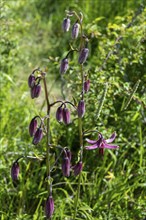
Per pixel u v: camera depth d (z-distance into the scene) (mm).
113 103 5777
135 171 5480
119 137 5504
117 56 5879
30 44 8367
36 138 3834
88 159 5531
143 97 5566
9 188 5309
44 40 8523
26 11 9055
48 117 3898
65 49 8039
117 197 5191
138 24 6184
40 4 9266
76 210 4543
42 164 5570
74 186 5473
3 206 5098
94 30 5984
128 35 5859
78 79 5711
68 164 3889
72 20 8328
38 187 5258
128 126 5719
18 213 5004
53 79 7426
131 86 5895
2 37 6547
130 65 5953
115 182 5285
